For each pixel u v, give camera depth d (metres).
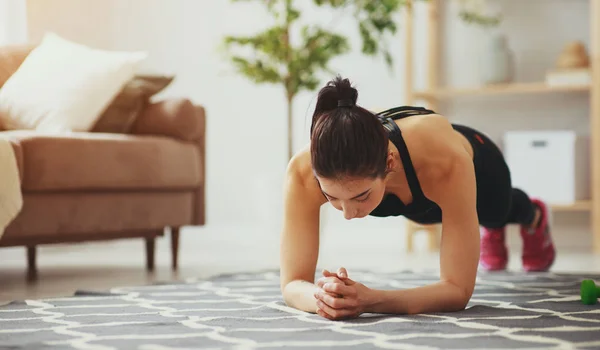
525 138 4.30
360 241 4.77
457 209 1.77
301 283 1.88
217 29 5.09
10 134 2.94
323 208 4.15
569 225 4.46
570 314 1.78
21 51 3.58
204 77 5.11
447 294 1.79
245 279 2.78
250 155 5.10
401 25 4.79
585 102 4.48
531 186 4.29
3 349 1.45
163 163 3.31
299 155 1.86
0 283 2.94
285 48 3.99
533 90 4.21
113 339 1.53
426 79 4.62
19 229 2.85
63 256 4.27
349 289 1.70
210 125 5.13
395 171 1.67
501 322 1.66
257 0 5.03
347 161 1.51
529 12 4.56
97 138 3.09
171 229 3.53
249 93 5.09
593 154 4.06
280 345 1.44
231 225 5.08
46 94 3.33
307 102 4.96
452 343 1.43
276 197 4.23
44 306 2.08
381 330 1.57
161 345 1.46
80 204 3.04
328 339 1.49
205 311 1.94
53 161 2.90
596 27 4.06
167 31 5.09
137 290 2.45
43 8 4.41
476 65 4.66
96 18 4.76
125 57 3.48
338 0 4.07
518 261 3.63
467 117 4.66
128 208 3.22
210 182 5.14
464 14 4.48
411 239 4.29
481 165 2.22
